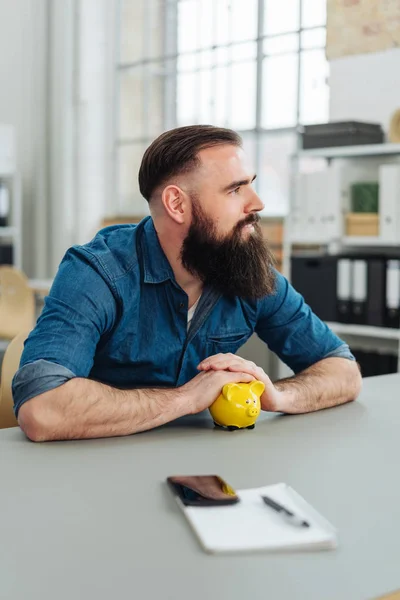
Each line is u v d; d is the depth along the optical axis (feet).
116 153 22.77
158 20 21.47
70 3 21.94
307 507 3.08
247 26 19.04
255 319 5.42
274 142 18.54
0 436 4.33
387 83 13.61
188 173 4.73
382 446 4.15
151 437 4.31
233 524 2.89
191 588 2.42
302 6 17.70
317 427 4.58
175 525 2.95
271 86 18.52
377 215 12.46
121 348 4.97
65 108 22.24
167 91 21.48
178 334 5.08
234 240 4.82
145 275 4.92
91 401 4.24
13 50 23.70
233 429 4.49
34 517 3.03
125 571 2.54
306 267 13.02
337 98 14.44
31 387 4.23
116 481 3.50
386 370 12.55
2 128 21.42
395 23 13.10
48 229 22.99
